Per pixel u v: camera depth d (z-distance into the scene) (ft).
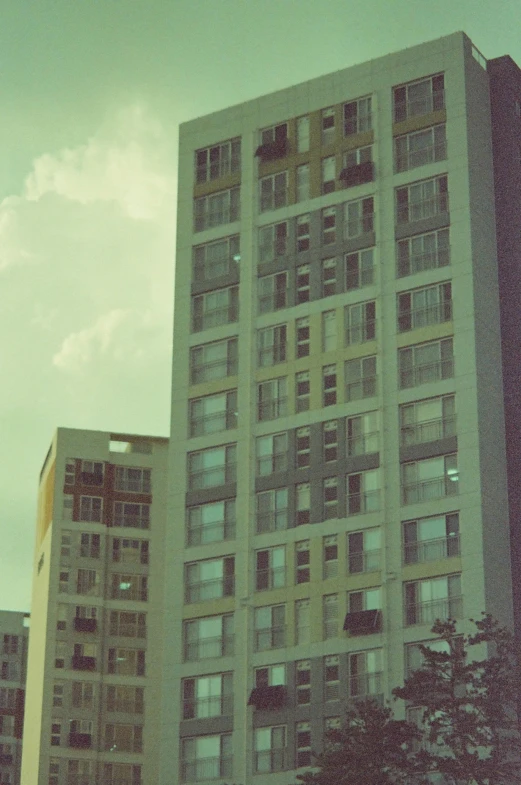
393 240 311.68
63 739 433.07
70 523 452.35
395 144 318.24
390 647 285.23
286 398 312.91
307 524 302.04
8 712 565.53
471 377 295.28
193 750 298.35
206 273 331.16
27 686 473.67
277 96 335.26
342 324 311.47
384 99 322.34
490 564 284.20
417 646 283.38
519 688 247.91
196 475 317.42
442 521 288.92
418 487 293.43
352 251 315.37
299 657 293.84
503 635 252.83
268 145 330.34
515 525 292.81
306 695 290.97
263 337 319.88
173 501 317.42
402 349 303.89
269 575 302.86
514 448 298.35
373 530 294.87
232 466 314.14
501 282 309.83
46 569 453.58
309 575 298.56
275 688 292.81
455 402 295.28
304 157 327.26
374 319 308.60
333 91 328.70
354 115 324.80
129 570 451.53
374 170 318.04
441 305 302.86
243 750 292.61
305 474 305.32
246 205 330.75
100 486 457.68
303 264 320.09
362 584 292.20
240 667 298.97
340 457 302.86
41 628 451.94
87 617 444.55
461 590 282.77
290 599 298.76
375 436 300.81
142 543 455.22
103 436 463.01
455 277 303.27
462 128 312.50
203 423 320.50
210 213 335.26
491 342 302.86
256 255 326.24
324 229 320.29
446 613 282.77
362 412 303.48
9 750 561.43
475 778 241.55
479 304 301.84
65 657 440.45
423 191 312.29
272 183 329.93
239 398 317.83
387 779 245.65
